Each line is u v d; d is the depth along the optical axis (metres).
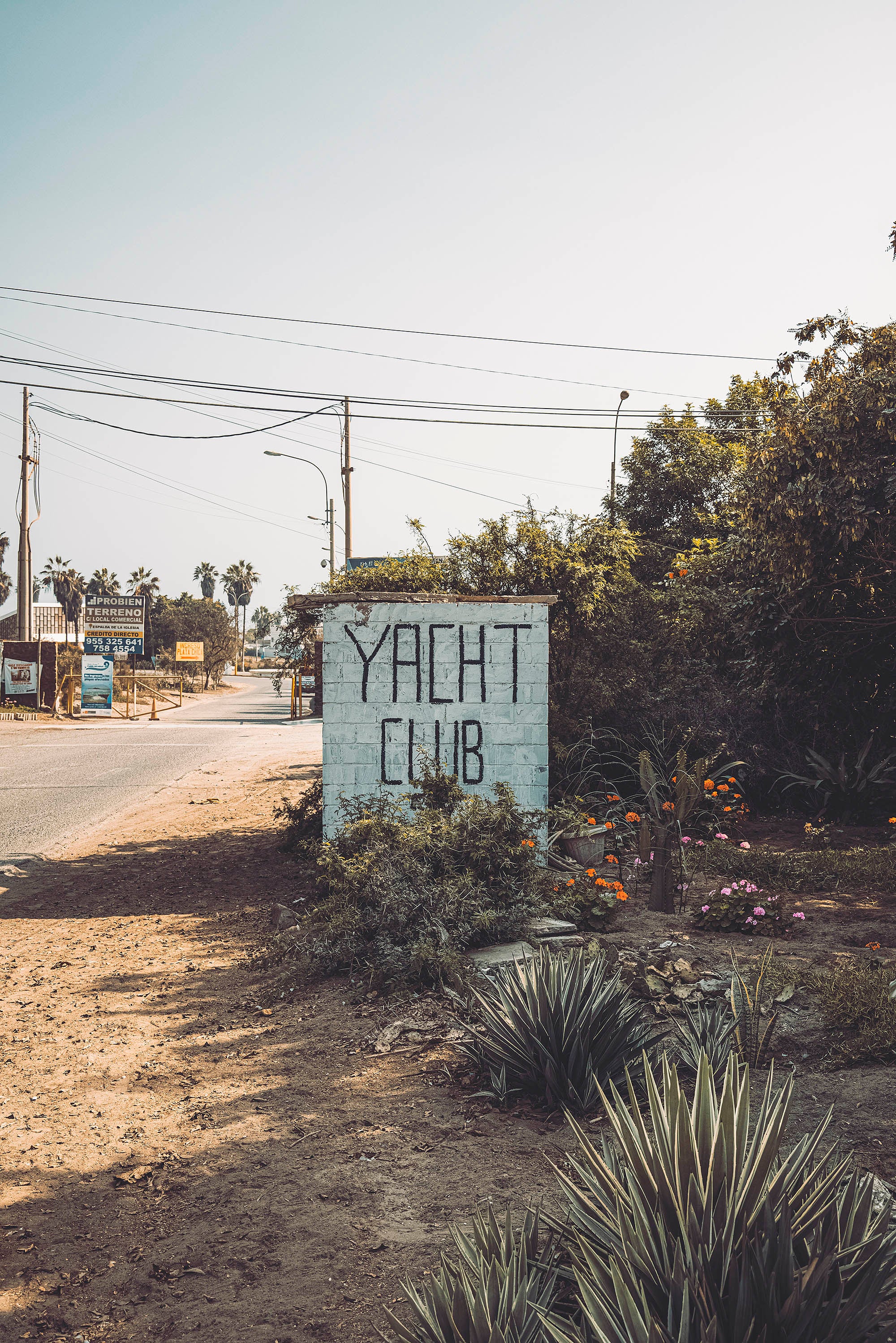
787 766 12.48
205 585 151.75
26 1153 4.40
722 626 12.54
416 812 8.37
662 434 24.81
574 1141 4.12
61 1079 5.31
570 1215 2.70
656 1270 2.25
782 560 9.96
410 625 9.62
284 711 45.94
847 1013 4.97
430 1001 5.98
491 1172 3.91
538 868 7.61
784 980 5.48
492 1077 4.66
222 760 23.42
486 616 9.62
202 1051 5.64
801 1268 2.24
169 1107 4.86
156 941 8.29
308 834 11.41
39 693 39.59
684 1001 5.34
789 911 7.42
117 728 33.72
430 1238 3.47
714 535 21.92
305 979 6.73
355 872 6.94
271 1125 4.56
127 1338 3.04
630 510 24.31
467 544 11.70
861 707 12.88
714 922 6.96
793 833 11.18
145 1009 6.48
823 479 9.48
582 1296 2.22
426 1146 4.20
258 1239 3.57
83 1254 3.56
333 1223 3.64
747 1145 2.56
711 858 9.01
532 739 9.61
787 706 12.83
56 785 19.16
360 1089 4.89
